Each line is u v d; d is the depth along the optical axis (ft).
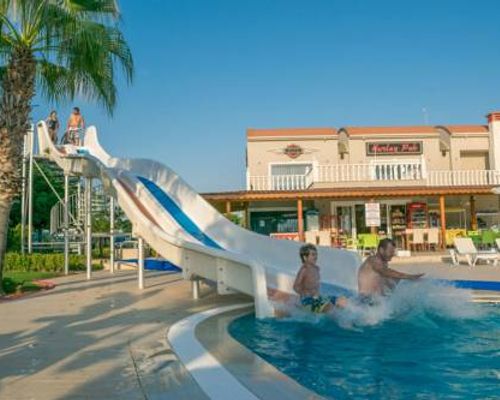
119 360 16.08
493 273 46.60
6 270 64.13
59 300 33.86
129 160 58.39
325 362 17.84
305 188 84.84
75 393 12.46
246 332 23.08
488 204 90.17
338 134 92.32
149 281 48.19
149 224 35.42
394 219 86.02
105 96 40.86
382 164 85.10
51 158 59.26
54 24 35.83
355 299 26.84
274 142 90.38
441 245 76.74
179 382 13.21
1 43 38.01
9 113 36.47
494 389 14.44
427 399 13.48
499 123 89.45
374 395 13.87
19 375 14.32
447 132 91.61
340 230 86.53
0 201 36.76
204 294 36.94
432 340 21.27
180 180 50.75
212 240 43.27
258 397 11.78
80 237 67.56
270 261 41.06
